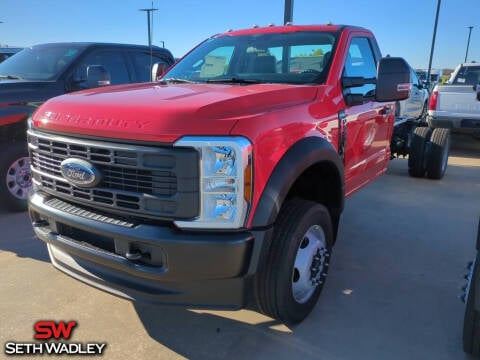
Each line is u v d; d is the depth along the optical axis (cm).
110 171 238
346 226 493
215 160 220
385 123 448
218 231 227
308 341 282
